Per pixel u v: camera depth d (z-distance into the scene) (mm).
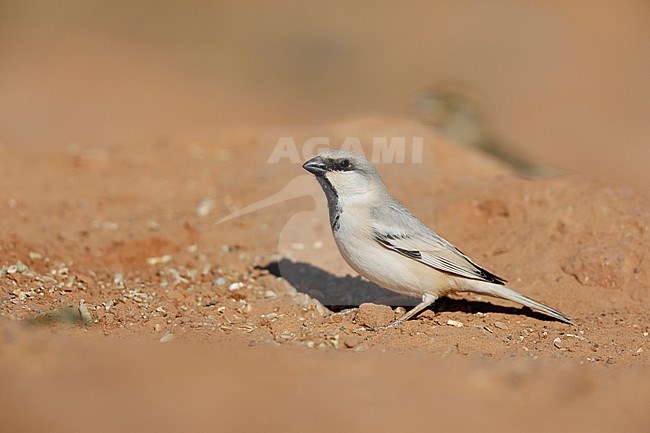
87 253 29438
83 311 22797
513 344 22469
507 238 30141
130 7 99500
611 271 26625
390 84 86625
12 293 24406
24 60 83938
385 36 98375
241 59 90188
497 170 39250
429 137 40875
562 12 105750
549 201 30953
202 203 35344
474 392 19000
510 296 23828
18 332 20844
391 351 21281
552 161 64375
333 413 17688
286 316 23891
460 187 34469
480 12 105312
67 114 69875
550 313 23891
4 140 60750
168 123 69375
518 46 97125
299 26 98625
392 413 17672
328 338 22047
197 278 27797
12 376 18625
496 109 79625
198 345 21031
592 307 25828
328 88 84875
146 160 41281
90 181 38312
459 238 30844
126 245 29688
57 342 20609
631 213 29297
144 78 81875
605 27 103125
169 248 30062
